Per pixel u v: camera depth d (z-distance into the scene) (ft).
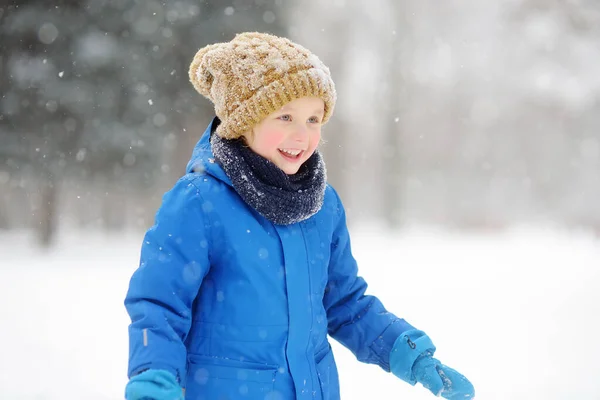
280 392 9.72
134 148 76.59
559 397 22.04
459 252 73.10
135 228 107.55
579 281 48.47
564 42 126.00
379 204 181.27
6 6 73.20
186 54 79.51
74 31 73.87
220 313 9.87
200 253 9.75
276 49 10.64
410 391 22.81
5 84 73.56
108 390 22.00
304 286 10.18
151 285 9.44
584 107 139.23
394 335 11.29
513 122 161.58
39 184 74.54
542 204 168.96
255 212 10.09
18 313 34.09
